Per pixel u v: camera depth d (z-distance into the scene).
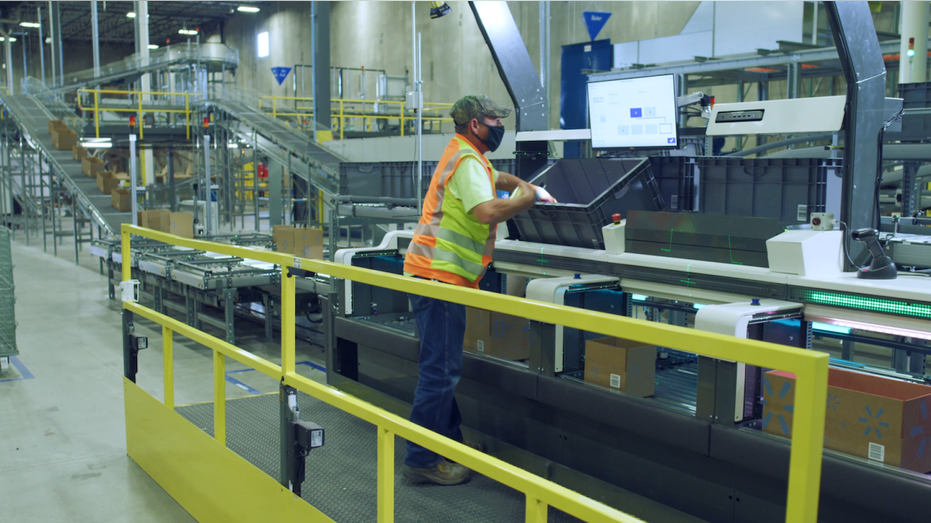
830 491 1.91
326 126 16.41
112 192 13.05
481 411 3.09
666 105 3.27
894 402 1.84
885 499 1.79
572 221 3.27
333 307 3.98
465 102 2.59
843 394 1.97
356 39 25.88
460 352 2.65
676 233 2.85
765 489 2.03
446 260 2.58
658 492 2.36
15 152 17.53
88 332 7.08
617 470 2.49
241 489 2.63
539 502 1.41
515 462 2.82
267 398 3.59
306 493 2.48
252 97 16.78
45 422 4.43
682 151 4.19
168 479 3.36
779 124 2.72
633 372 2.47
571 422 2.66
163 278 7.25
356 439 3.10
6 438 4.14
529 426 2.85
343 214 8.40
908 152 5.61
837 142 3.25
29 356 6.11
